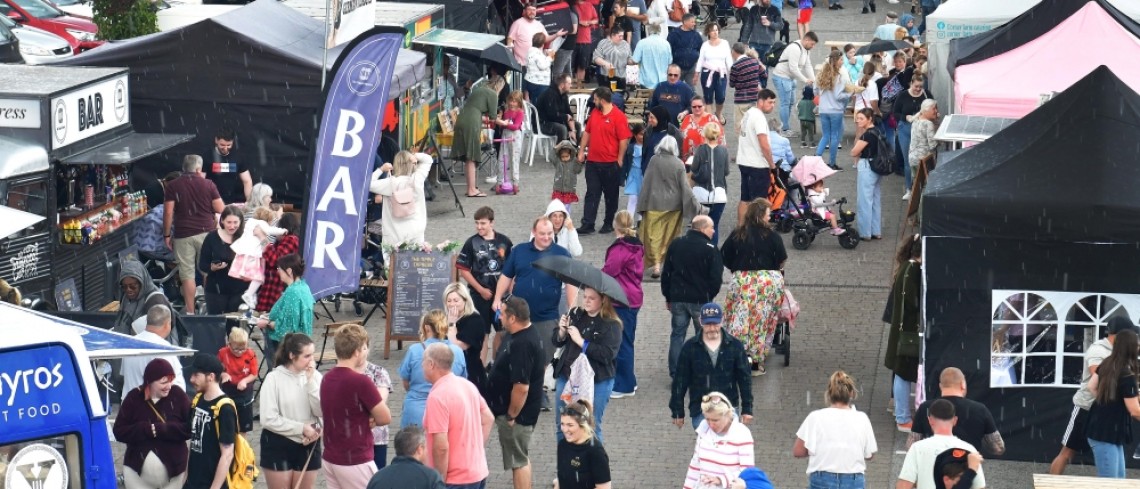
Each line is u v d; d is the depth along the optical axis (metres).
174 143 30.72
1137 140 23.55
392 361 28.75
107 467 15.41
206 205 30.36
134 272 24.89
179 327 24.84
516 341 21.27
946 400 19.41
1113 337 21.89
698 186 34.41
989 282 23.80
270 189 32.28
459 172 43.91
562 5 51.12
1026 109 30.86
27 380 14.93
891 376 28.11
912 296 24.59
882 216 39.41
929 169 32.38
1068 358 23.88
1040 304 23.80
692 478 19.94
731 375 22.95
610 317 22.91
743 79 47.12
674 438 25.09
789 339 28.45
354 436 20.11
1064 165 23.48
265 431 20.69
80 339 15.28
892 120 42.94
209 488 19.83
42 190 27.94
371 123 28.16
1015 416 24.09
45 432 15.02
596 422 23.11
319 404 20.66
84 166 29.77
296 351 20.36
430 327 21.50
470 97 40.34
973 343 23.98
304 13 41.47
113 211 30.16
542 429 25.50
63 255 28.72
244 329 24.89
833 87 43.34
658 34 50.62
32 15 49.59
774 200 36.53
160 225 31.09
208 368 19.73
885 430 25.47
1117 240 23.17
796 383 27.59
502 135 40.78
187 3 47.88
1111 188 23.11
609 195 37.00
